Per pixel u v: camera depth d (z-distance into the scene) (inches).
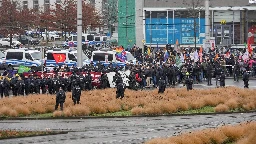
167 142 1915.6
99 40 7352.4
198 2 6289.4
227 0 6535.4
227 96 3412.9
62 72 4040.4
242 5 6510.8
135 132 2397.9
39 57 4975.4
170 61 4697.3
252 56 4982.8
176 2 6437.0
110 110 3036.4
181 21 6432.1
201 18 6412.4
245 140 1898.4
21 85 3651.6
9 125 2645.2
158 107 2994.6
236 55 5354.3
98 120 2795.3
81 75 3841.0
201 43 6397.6
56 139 2234.3
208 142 1989.4
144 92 3661.4
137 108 2977.4
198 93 3602.4
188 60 4778.5
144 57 5398.6
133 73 4065.0
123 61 4847.4
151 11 6520.7
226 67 4953.3
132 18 6633.9
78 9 4485.7
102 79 3996.1
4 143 2149.4
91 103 3080.7
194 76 4493.1
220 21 6535.4
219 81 4392.2
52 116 2903.5
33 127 2573.8
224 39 6540.4
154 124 2637.8
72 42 6451.8
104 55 4847.4
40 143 2140.7
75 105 3041.3
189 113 2987.2
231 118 2810.0
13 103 3144.7
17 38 7731.3
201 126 2541.8
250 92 3570.4
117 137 2266.2
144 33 6525.6
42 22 7632.9
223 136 2046.0
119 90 3339.1
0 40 6963.6
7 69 4382.4
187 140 1945.1
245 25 6525.6
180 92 3607.3
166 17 6476.4
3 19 6978.4
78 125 2625.5
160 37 6481.3
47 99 3292.3
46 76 3897.6
